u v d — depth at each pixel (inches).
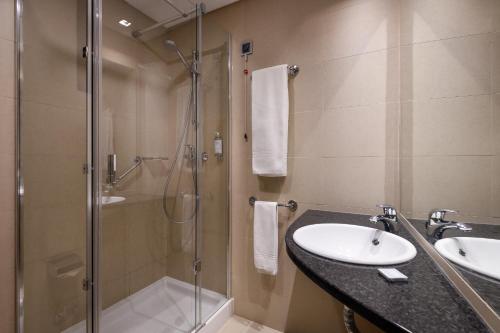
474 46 29.8
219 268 70.7
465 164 29.3
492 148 24.9
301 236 38.2
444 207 31.9
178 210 72.1
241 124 67.7
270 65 62.3
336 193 54.6
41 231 47.9
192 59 69.3
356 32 51.9
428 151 37.4
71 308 49.8
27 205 46.5
